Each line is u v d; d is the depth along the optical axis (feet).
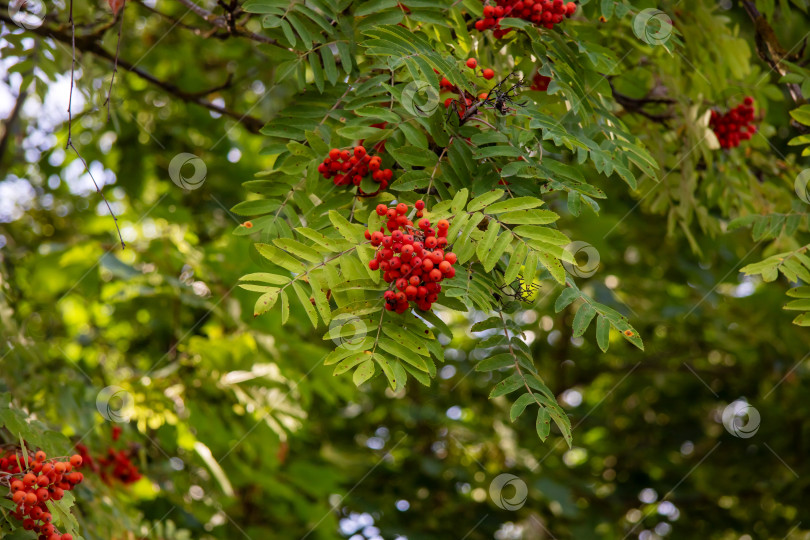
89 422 15.92
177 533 16.98
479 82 11.21
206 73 24.48
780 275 25.25
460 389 26.53
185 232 19.80
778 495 24.88
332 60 12.28
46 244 20.27
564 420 9.64
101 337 21.49
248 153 26.18
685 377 27.76
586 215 22.90
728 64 16.96
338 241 10.08
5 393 12.10
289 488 19.93
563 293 9.95
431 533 23.22
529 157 10.87
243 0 12.88
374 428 26.45
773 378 25.59
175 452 18.69
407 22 11.96
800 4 16.58
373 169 11.16
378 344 9.46
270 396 18.07
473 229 9.66
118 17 16.89
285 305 9.43
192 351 17.35
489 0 12.14
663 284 27.12
